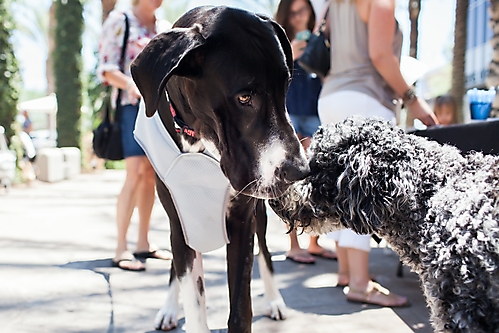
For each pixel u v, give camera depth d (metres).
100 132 3.42
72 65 13.59
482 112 2.53
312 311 2.59
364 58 2.72
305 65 3.06
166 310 2.43
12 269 3.33
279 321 2.46
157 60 1.57
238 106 1.60
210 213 1.97
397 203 1.41
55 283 3.03
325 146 1.52
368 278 2.73
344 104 2.72
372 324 2.39
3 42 8.50
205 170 1.91
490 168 1.38
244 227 2.04
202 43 1.58
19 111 9.04
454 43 5.02
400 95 2.65
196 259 2.10
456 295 1.30
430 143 1.53
